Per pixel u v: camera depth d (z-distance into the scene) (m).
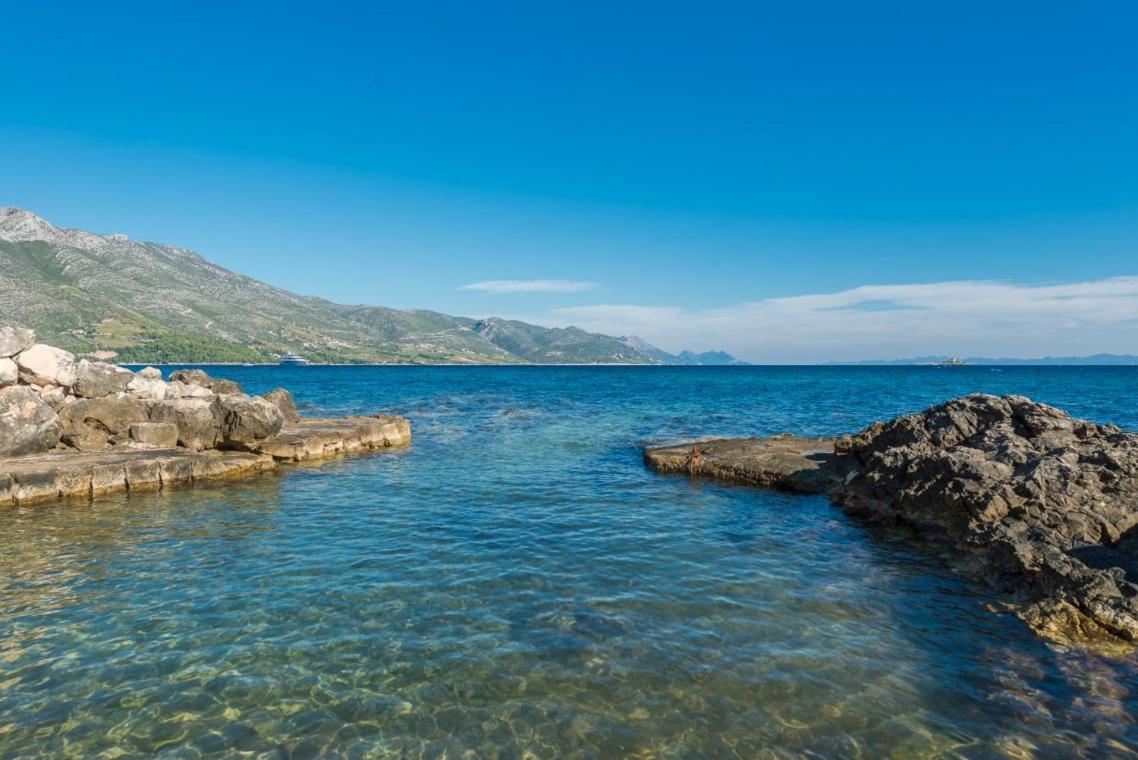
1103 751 7.23
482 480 22.72
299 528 16.11
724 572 12.96
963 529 14.95
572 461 26.95
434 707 7.95
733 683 8.54
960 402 20.62
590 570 12.91
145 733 7.42
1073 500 13.78
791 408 53.22
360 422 33.94
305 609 10.84
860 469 19.92
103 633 9.90
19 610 10.76
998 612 11.12
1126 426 39.78
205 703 8.02
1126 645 9.76
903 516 16.95
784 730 7.54
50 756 7.01
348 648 9.43
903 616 10.88
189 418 25.78
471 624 10.27
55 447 23.67
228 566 13.05
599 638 9.80
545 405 58.97
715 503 19.38
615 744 7.26
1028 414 18.86
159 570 12.80
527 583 12.11
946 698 8.29
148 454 23.19
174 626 10.16
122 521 16.83
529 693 8.26
